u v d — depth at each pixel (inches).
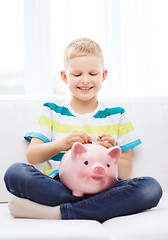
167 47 75.3
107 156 38.3
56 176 43.8
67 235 29.0
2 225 31.8
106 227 32.7
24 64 73.2
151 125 54.1
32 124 51.6
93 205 35.0
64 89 73.6
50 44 73.1
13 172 37.4
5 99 52.6
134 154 52.5
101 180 36.0
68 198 36.6
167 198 45.7
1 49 73.2
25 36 72.9
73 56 49.7
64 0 72.4
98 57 50.6
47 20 72.9
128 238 30.1
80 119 51.9
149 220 32.8
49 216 34.9
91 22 73.1
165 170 52.4
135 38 74.7
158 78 75.4
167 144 53.5
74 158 37.6
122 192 36.1
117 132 52.4
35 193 35.9
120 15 74.6
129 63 75.2
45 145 45.2
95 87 50.5
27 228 30.4
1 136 50.2
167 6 75.5
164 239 31.0
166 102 56.2
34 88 73.4
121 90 74.8
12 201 36.5
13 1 72.9
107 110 53.7
